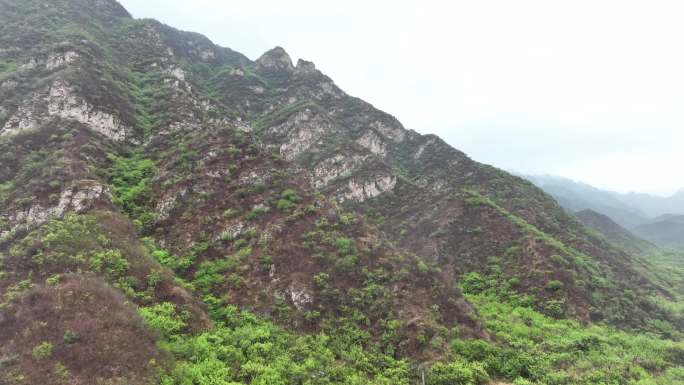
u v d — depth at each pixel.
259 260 28.23
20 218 25.94
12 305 18.47
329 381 19.92
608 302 37.91
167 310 21.56
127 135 42.53
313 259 28.86
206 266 27.98
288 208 33.06
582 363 25.62
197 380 17.69
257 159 38.66
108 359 16.58
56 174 29.45
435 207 54.31
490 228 47.84
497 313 34.28
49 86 40.53
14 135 34.53
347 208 56.16
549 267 40.06
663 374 25.72
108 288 20.69
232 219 32.03
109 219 27.08
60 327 17.42
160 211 32.31
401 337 24.42
